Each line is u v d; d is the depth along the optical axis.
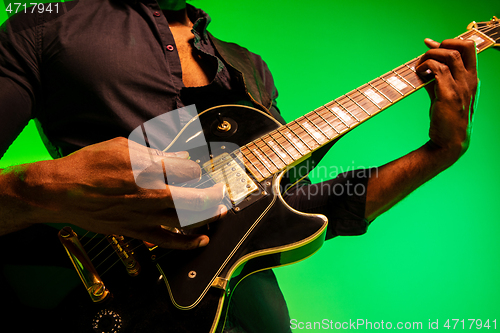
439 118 0.88
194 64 1.05
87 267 0.67
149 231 0.65
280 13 2.30
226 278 0.69
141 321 0.64
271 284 0.97
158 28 0.97
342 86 2.17
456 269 1.69
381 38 2.24
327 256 1.71
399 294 1.64
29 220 0.62
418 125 1.99
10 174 0.60
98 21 0.92
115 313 0.65
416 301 1.61
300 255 0.77
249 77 1.18
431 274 1.68
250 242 0.74
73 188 0.58
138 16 0.97
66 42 0.85
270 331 0.90
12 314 0.64
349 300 1.63
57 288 0.66
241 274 0.77
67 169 0.59
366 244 1.73
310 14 2.29
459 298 1.62
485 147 1.94
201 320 0.65
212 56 1.02
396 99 0.93
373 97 0.94
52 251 0.70
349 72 2.19
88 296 0.66
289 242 0.74
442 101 0.88
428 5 2.26
